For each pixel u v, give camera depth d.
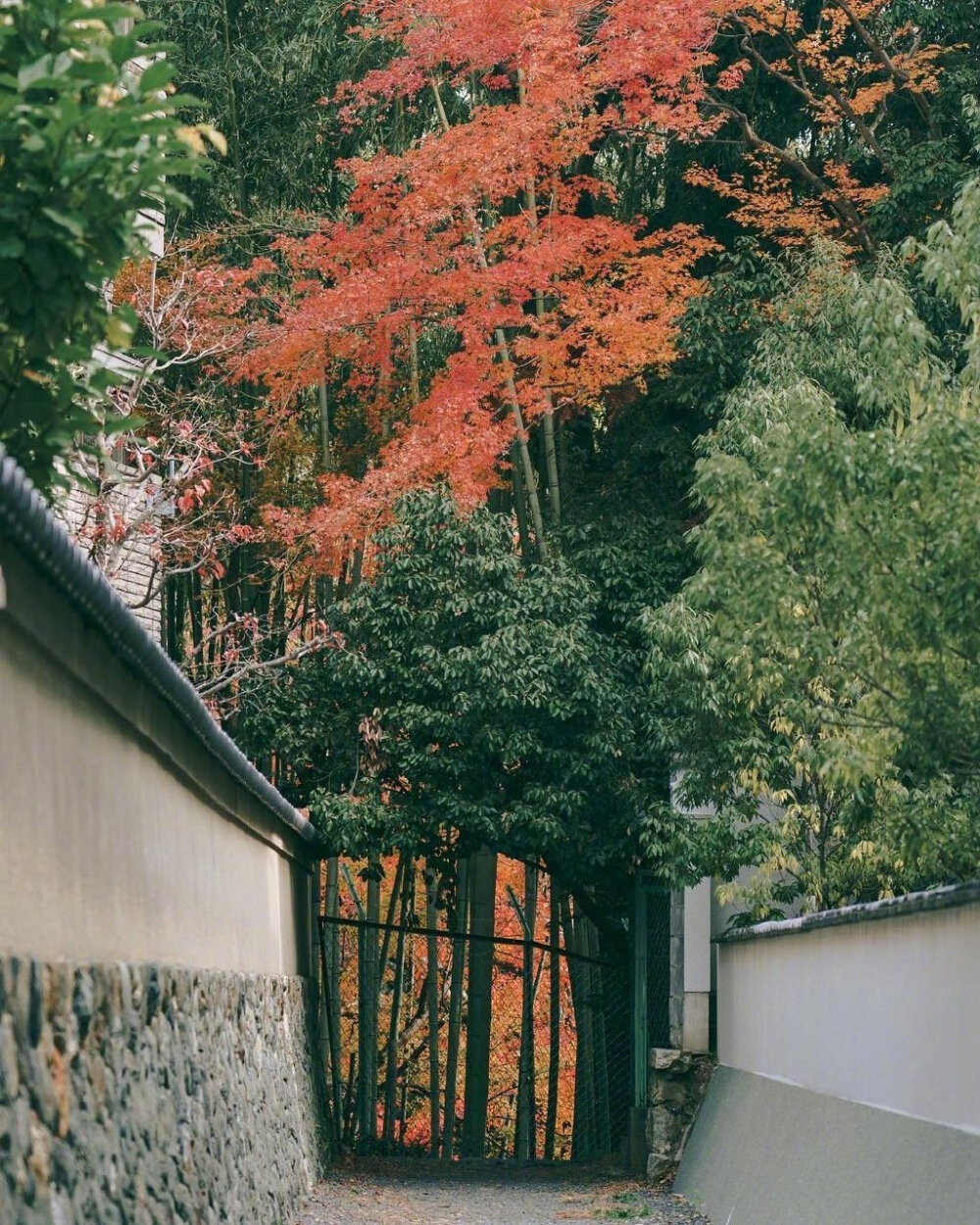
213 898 9.27
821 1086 9.71
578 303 17.08
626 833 15.62
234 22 20.44
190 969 7.84
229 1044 9.14
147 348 5.45
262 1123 10.30
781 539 8.60
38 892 4.80
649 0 16.95
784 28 19.03
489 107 17.58
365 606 15.52
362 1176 15.58
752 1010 12.63
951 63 19.73
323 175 20.91
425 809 15.49
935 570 7.74
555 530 17.20
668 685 12.59
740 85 20.14
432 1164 17.31
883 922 8.17
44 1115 4.46
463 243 18.75
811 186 20.55
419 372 20.31
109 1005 5.54
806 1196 9.05
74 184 4.78
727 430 11.96
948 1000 6.96
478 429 16.56
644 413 19.36
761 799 14.89
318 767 16.38
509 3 16.86
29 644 4.69
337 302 16.69
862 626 8.40
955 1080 6.84
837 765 8.77
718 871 13.67
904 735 8.48
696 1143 13.89
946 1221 6.45
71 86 4.70
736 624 9.15
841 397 13.78
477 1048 18.64
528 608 15.45
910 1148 7.32
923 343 9.18
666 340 17.36
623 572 16.50
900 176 18.12
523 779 15.86
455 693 15.10
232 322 17.08
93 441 5.79
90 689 5.48
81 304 5.08
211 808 9.16
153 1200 5.95
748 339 17.25
